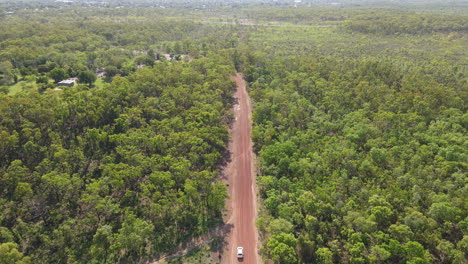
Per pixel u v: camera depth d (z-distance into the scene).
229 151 130.25
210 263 81.00
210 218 95.00
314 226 84.06
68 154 102.25
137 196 99.75
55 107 118.44
